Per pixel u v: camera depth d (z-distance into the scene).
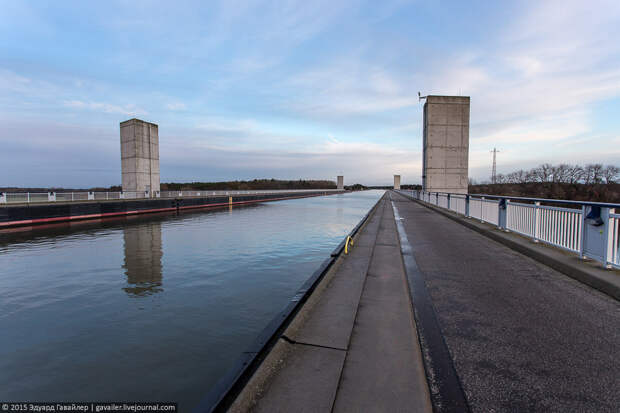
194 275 10.41
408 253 7.67
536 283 5.22
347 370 2.69
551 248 7.13
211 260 12.70
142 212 34.62
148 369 4.89
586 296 4.57
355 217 32.75
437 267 6.32
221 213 37.72
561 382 2.55
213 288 9.03
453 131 31.94
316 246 15.97
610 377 2.61
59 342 5.80
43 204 24.72
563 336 3.34
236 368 2.77
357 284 5.18
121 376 4.70
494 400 2.33
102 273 10.67
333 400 2.29
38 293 8.62
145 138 40.03
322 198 88.38
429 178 32.28
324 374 2.62
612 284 4.53
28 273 10.70
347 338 3.29
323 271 5.87
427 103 31.98
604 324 3.63
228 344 5.71
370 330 3.48
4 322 6.71
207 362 5.09
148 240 17.78
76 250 14.88
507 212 9.71
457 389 2.47
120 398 4.19
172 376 4.69
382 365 2.76
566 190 70.50
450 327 3.59
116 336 6.03
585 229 5.82
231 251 14.62
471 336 3.37
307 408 2.21
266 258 13.09
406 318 3.82
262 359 2.96
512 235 9.13
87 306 7.64
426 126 32.62
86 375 4.73
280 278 10.07
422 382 2.52
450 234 10.73
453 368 2.77
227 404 2.32
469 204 13.99
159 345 5.68
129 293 8.60
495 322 3.71
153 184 41.50
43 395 4.27
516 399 2.34
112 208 31.06
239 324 6.59
